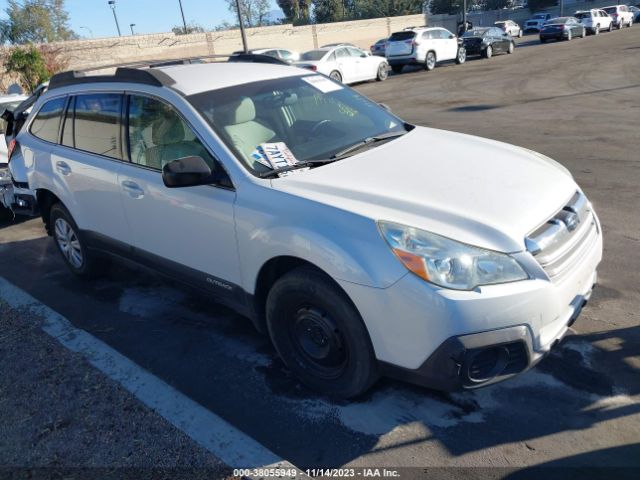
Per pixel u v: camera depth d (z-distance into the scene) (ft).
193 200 11.46
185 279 12.69
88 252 16.01
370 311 8.98
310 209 9.65
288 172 10.86
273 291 10.43
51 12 108.78
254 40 127.95
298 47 138.00
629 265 14.85
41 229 22.98
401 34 77.46
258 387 11.21
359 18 213.25
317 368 10.54
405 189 9.90
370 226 9.00
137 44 106.01
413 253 8.61
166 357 12.56
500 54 91.91
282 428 9.99
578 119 34.58
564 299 9.27
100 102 14.07
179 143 11.96
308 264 9.93
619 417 9.53
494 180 10.32
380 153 11.68
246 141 11.55
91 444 9.93
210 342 13.03
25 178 17.80
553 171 11.30
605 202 19.62
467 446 9.23
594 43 93.25
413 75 74.64
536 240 9.02
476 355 8.51
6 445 10.11
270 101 12.73
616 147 26.99
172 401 10.90
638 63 59.98
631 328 11.95
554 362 11.05
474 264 8.55
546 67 65.26
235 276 11.29
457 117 39.93
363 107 14.25
